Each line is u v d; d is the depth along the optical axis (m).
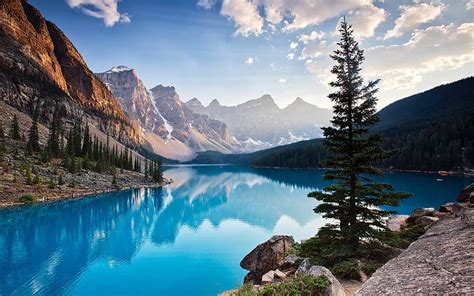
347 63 18.81
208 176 174.50
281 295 11.60
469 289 6.35
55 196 67.81
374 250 18.56
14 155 87.69
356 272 15.88
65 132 171.38
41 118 166.88
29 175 68.56
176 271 28.58
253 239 40.31
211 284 25.64
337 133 19.30
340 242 18.55
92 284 25.38
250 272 24.31
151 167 135.25
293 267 20.47
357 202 18.75
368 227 17.80
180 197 84.81
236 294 18.34
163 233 43.84
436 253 9.34
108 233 43.50
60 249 35.06
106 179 98.44
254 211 61.94
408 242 17.84
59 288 24.48
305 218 54.12
